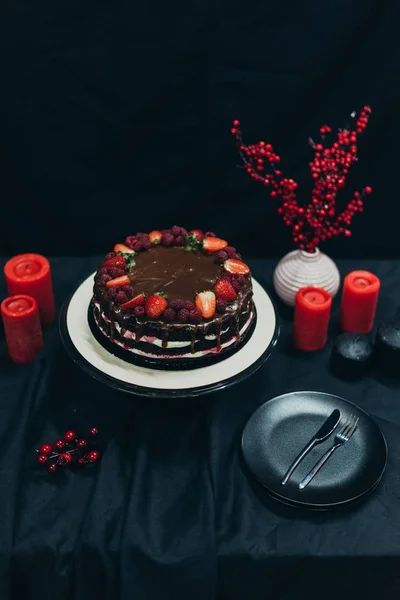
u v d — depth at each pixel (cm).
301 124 150
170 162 154
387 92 146
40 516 118
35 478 122
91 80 144
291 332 145
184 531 115
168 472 123
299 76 144
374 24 140
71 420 130
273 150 152
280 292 148
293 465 120
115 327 127
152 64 143
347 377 137
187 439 127
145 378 125
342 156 135
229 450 125
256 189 156
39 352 138
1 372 137
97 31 140
